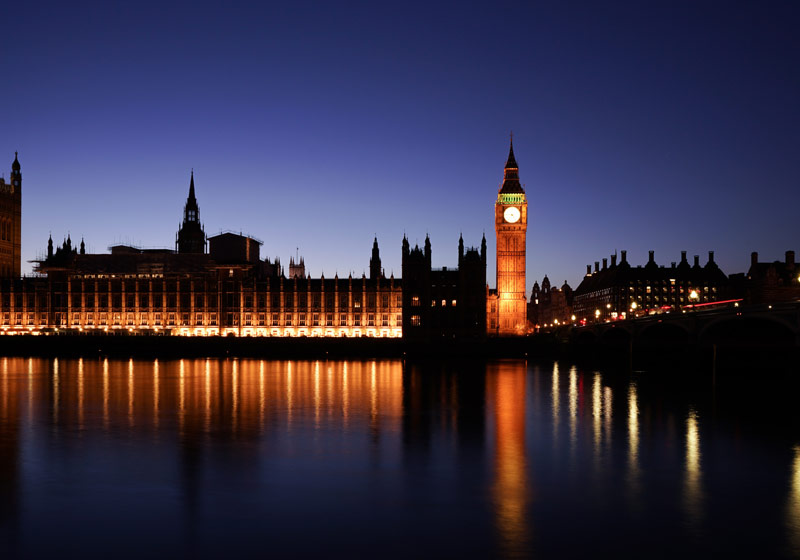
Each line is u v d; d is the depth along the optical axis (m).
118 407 79.62
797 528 36.75
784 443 59.09
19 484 44.50
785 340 114.75
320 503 40.84
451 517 38.41
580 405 83.88
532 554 33.16
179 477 46.47
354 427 66.56
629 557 32.81
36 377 119.06
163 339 186.62
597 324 172.25
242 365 153.25
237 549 33.53
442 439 60.59
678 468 49.84
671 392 99.25
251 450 55.28
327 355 185.50
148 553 32.97
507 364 161.12
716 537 35.41
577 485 45.09
